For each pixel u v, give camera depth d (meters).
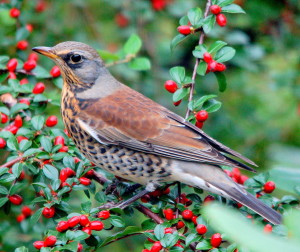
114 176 8.34
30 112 8.30
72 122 8.27
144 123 8.01
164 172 7.79
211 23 7.77
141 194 7.70
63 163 7.25
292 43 12.05
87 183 7.09
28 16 11.28
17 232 9.43
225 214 2.44
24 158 7.11
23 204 8.88
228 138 11.94
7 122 8.19
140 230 6.31
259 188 7.43
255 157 11.91
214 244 5.98
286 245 2.38
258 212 6.73
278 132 11.96
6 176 6.92
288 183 5.50
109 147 8.03
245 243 2.43
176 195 7.58
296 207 7.01
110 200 7.52
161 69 12.20
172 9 11.52
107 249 10.71
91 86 8.44
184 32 7.96
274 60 12.27
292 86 11.59
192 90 7.83
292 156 5.70
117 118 8.05
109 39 12.28
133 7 11.59
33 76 8.89
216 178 7.47
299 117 12.09
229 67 12.38
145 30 11.99
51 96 8.80
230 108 12.23
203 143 7.78
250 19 11.89
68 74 8.45
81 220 6.21
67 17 12.17
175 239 5.96
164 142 7.84
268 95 12.27
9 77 8.68
